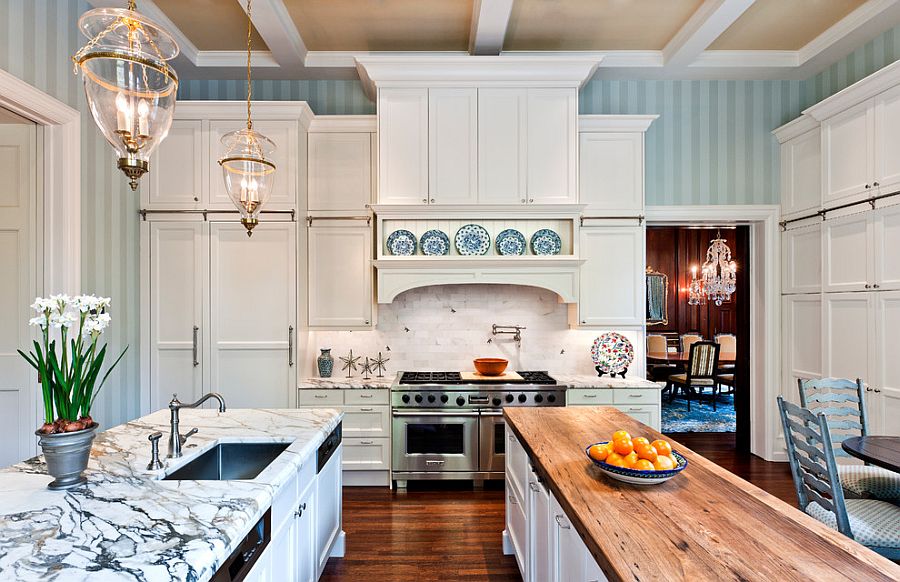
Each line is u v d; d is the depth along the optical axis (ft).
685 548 3.92
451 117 12.70
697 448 15.90
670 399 24.93
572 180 12.72
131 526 4.15
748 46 12.92
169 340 12.37
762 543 4.01
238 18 11.45
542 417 8.57
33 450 9.20
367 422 12.50
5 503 4.60
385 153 12.65
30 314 9.36
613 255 13.24
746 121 14.20
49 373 5.02
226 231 12.41
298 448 6.51
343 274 13.15
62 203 9.58
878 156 10.43
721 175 14.16
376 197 13.15
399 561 8.87
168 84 5.26
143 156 5.39
